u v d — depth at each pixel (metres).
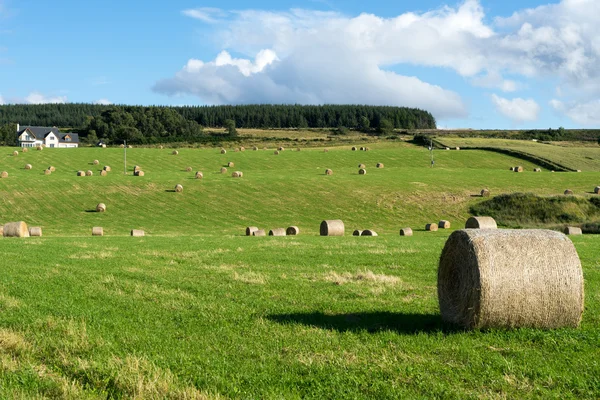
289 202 65.12
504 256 10.20
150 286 15.45
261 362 8.74
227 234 49.53
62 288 15.09
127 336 10.23
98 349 9.40
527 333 10.05
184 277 17.09
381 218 59.31
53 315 11.88
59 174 81.56
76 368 8.49
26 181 72.81
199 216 59.50
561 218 58.19
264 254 23.25
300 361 8.72
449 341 9.77
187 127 175.88
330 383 7.83
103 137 173.00
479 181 75.81
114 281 16.23
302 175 81.62
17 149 105.44
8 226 41.09
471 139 133.38
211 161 99.12
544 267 10.22
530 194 62.94
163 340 10.00
